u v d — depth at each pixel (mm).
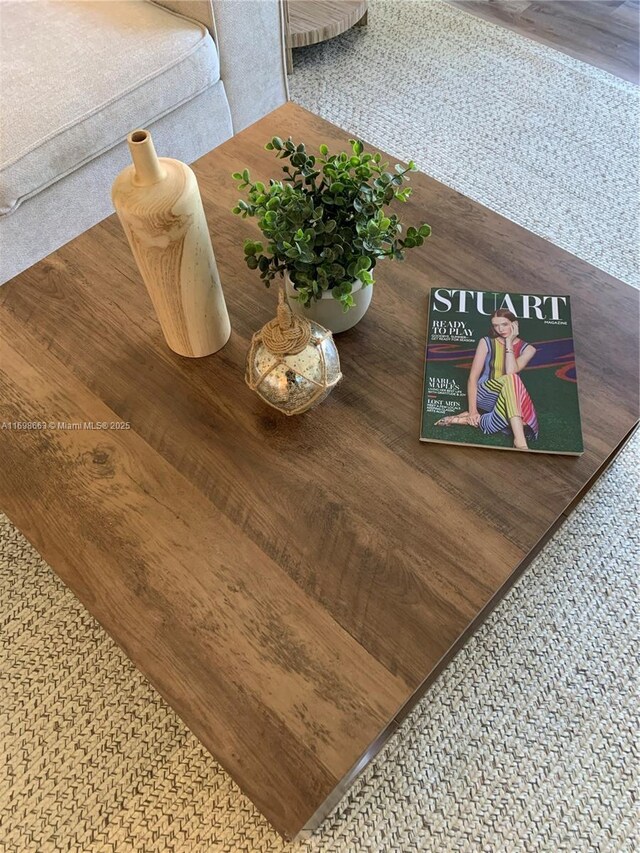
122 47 1521
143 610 836
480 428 943
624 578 1260
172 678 789
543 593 1248
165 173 846
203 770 1104
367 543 866
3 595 1271
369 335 1059
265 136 1317
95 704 1166
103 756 1123
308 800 713
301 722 754
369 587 834
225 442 966
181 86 1585
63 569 873
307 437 960
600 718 1136
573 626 1216
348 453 942
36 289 1147
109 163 1602
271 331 873
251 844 1045
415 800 1075
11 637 1231
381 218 912
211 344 1033
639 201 1807
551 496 892
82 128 1461
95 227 1222
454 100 2057
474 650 1196
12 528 1344
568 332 1035
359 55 2197
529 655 1191
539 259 1128
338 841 1048
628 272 1673
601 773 1091
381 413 978
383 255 951
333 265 894
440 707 1146
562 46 2199
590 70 2125
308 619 816
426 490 904
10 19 1587
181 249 869
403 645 794
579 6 2322
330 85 2113
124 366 1053
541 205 1808
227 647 805
